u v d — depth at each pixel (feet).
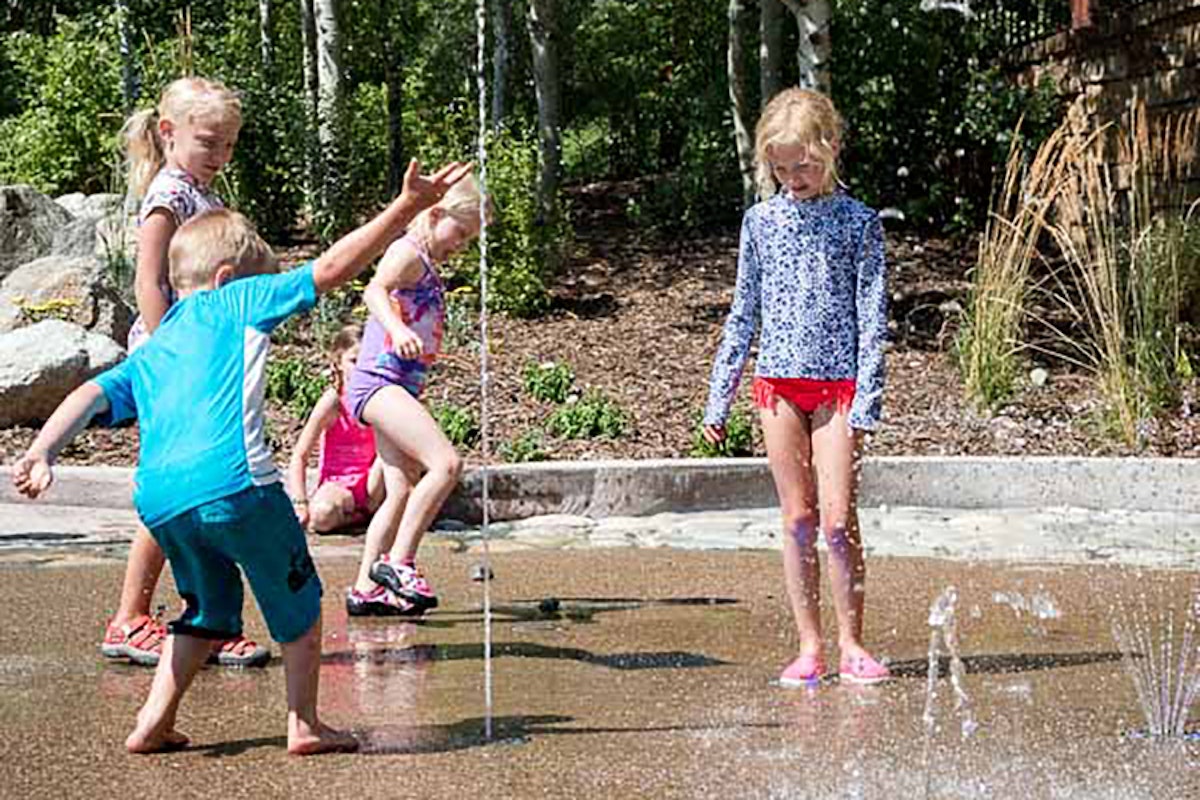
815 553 19.20
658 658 20.11
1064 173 52.34
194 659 15.61
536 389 40.68
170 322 15.53
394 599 22.71
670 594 24.67
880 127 62.08
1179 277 42.91
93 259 44.06
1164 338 40.57
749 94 67.82
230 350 15.16
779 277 19.29
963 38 62.54
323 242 58.39
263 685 18.49
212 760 15.28
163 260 19.69
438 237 22.40
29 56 85.81
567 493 32.96
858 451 19.17
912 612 23.12
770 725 16.66
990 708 17.43
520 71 78.28
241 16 87.04
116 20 73.92
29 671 19.30
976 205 61.11
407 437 22.29
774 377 19.21
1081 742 16.02
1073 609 23.31
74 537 30.01
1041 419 39.14
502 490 32.68
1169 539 29.89
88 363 37.73
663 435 37.65
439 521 32.35
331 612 23.16
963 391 41.47
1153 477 33.50
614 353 45.52
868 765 15.14
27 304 42.34
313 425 26.91
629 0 79.77
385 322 21.54
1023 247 44.75
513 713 17.16
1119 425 37.42
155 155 20.54
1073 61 58.44
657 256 59.47
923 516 32.68
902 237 60.44
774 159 19.24
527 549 29.19
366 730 16.42
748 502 33.71
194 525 14.90
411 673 19.17
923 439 37.17
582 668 19.49
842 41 62.49
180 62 63.00
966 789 14.34
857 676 18.85
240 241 16.21
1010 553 28.40
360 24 81.61
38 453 14.87
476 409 39.73
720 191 64.59
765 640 21.25
